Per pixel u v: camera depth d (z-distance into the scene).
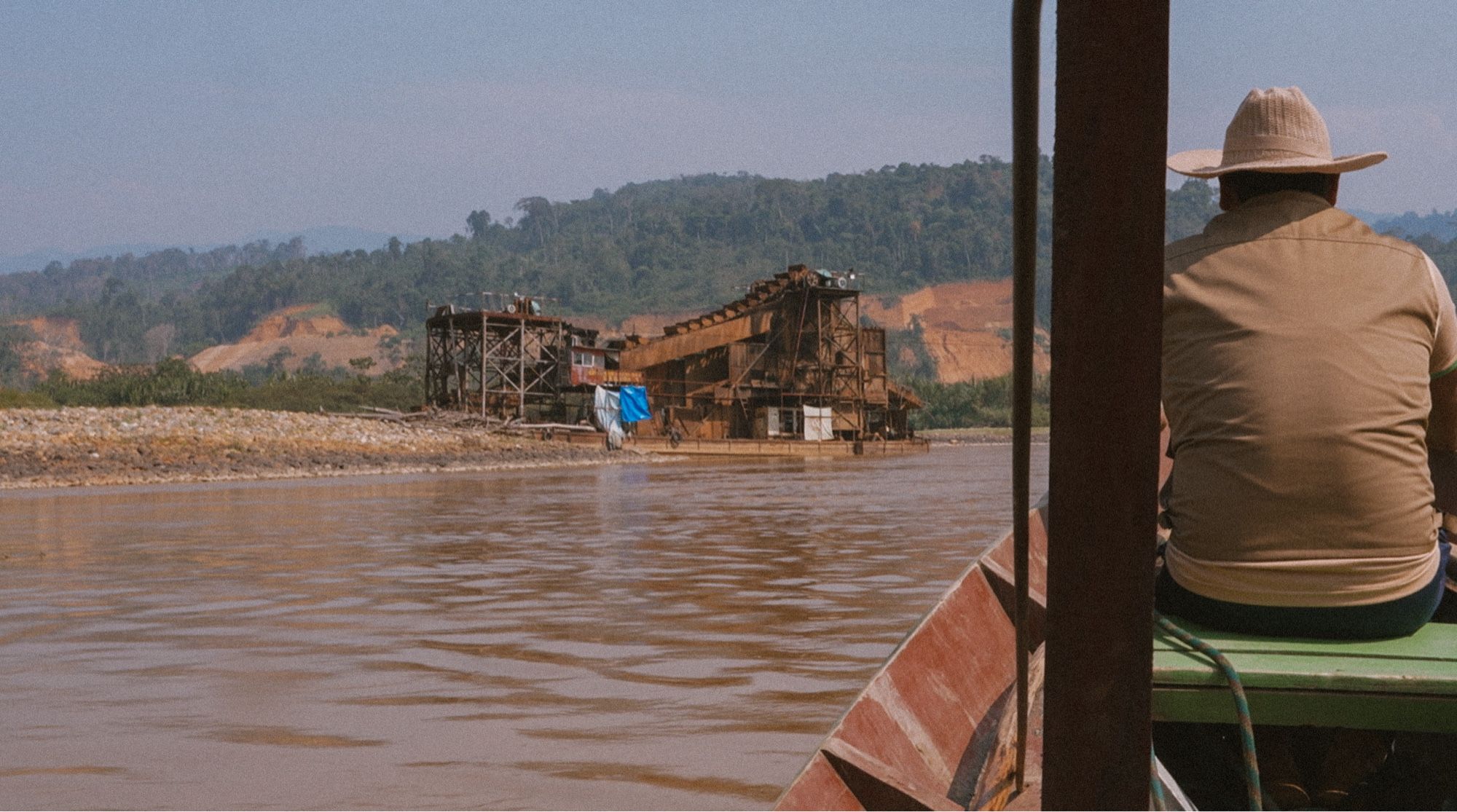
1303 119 3.01
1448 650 2.70
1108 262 1.49
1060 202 1.52
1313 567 2.73
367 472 37.31
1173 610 3.01
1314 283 2.79
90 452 34.78
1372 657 2.64
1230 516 2.79
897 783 2.39
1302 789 2.97
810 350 62.41
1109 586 1.53
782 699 5.92
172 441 37.75
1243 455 2.76
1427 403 2.81
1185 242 3.02
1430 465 3.19
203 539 14.83
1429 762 3.16
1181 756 3.09
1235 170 2.99
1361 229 2.87
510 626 8.11
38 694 6.19
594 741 5.18
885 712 2.91
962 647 3.67
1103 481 1.52
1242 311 2.82
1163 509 3.13
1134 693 1.55
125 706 5.94
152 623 8.45
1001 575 4.14
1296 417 2.71
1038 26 1.53
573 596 9.51
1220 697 2.54
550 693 6.10
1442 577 2.86
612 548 13.41
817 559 11.98
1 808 4.32
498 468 42.25
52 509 20.83
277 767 4.83
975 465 45.69
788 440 60.53
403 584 10.38
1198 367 2.87
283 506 21.22
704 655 7.01
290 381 93.50
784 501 22.12
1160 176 1.49
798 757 4.91
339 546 13.78
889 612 8.56
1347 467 2.69
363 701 6.00
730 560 12.00
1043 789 1.60
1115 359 1.50
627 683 6.31
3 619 8.65
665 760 4.88
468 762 4.88
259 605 9.22
